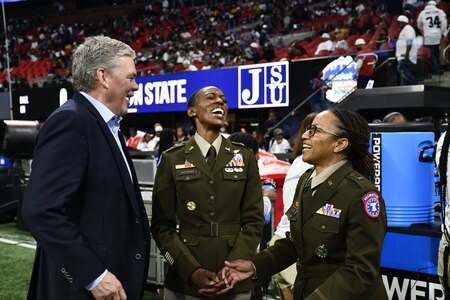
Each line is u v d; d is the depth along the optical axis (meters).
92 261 1.74
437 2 11.32
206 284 2.31
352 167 1.95
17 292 4.38
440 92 7.70
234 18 20.47
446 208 2.42
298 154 2.84
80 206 1.86
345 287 1.72
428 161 2.75
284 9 18.31
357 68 8.02
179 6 24.64
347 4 17.09
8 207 7.65
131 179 1.98
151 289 4.48
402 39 8.16
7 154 5.45
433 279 2.66
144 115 13.65
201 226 2.45
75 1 30.38
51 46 24.56
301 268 1.96
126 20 24.95
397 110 8.48
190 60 14.13
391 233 2.81
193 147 2.53
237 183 2.50
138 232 1.97
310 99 8.16
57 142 1.79
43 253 1.94
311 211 1.90
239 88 9.45
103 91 1.94
